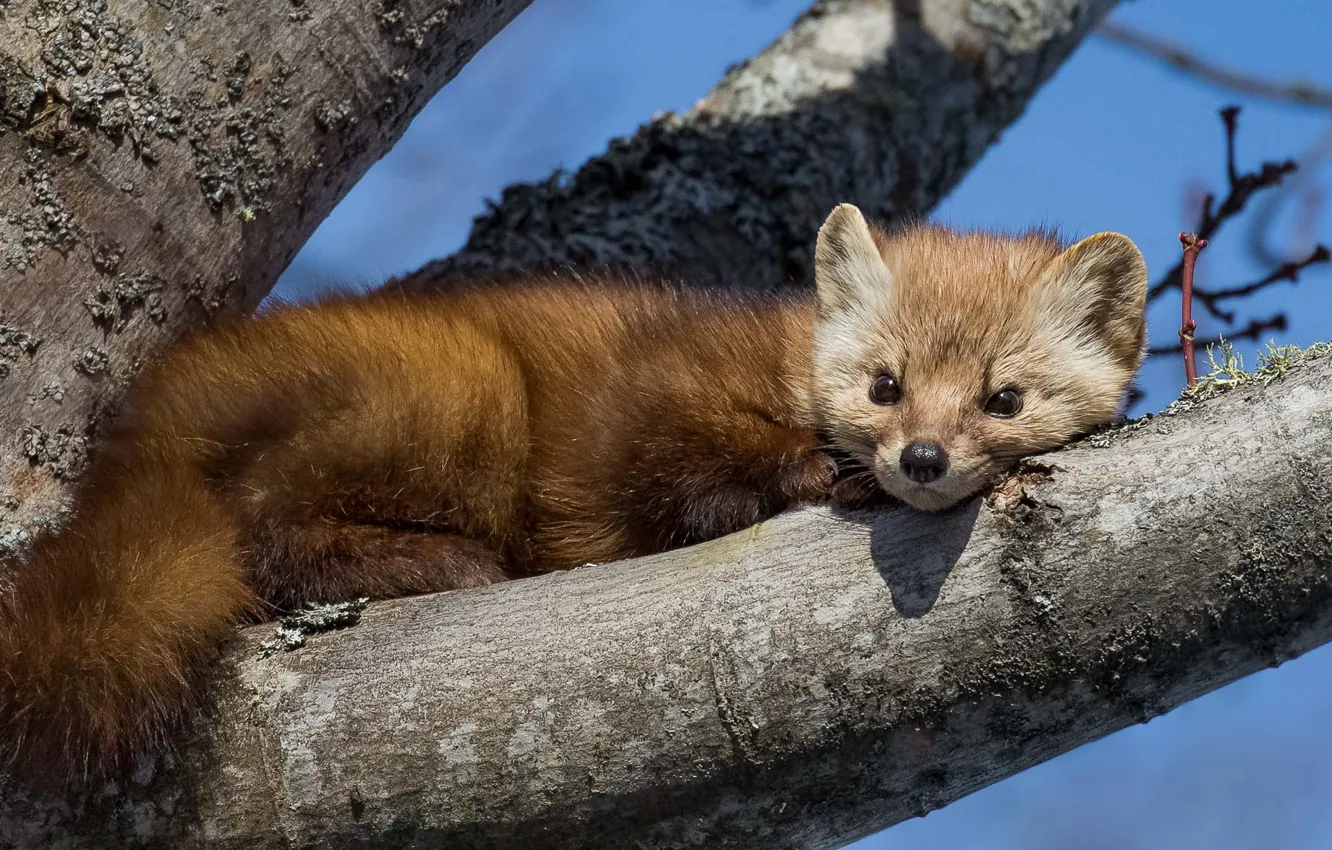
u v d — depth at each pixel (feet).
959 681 27.37
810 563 28.60
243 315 37.17
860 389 37.17
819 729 27.55
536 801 27.84
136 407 34.12
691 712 27.66
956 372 35.78
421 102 37.11
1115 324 37.04
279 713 28.48
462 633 28.99
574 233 51.65
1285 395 27.76
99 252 31.86
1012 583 27.35
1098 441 28.68
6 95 30.42
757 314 41.47
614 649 28.19
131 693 28.86
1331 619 27.27
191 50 32.30
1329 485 26.78
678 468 39.52
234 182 33.45
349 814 27.94
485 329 41.81
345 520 38.11
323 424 37.32
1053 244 40.01
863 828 29.04
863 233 38.29
